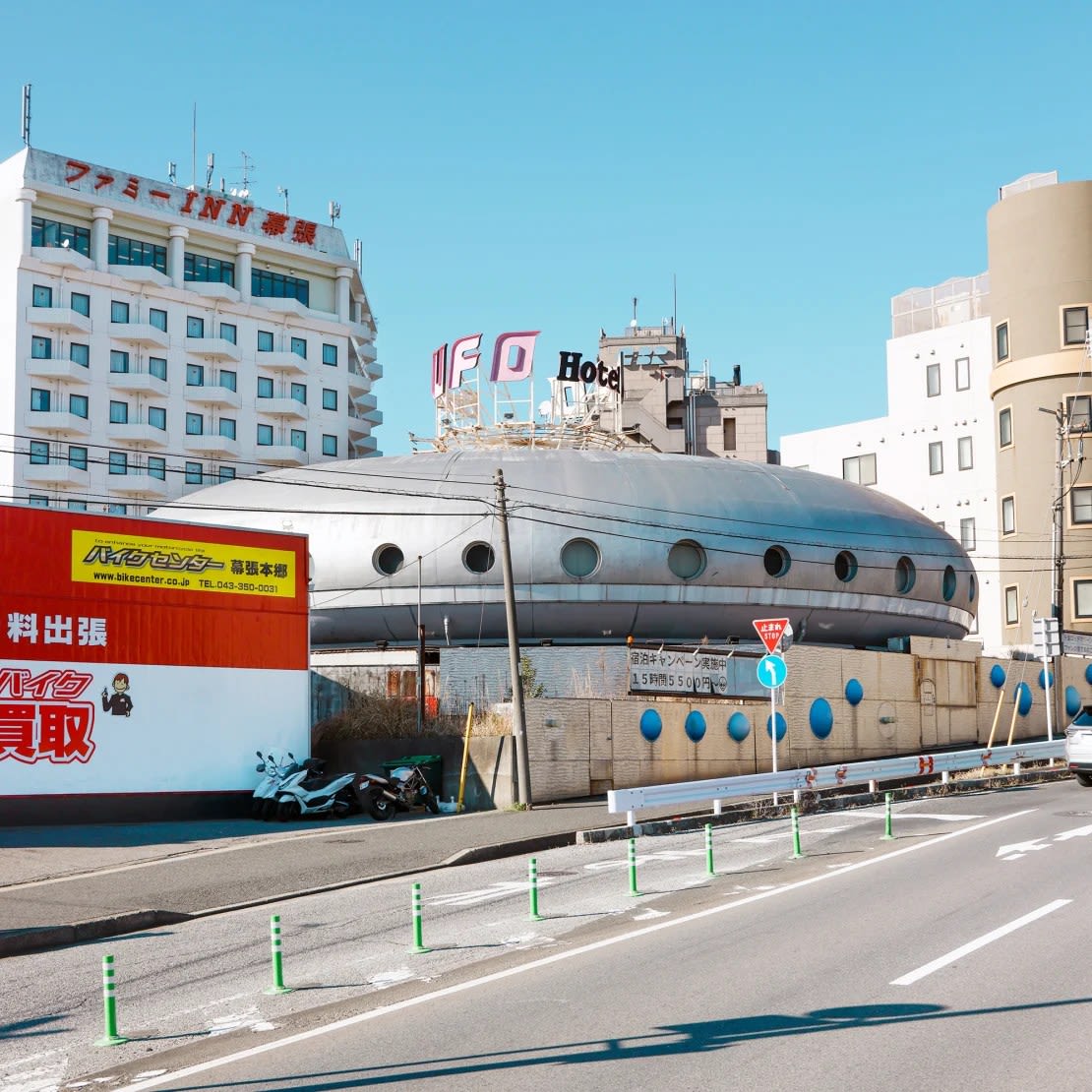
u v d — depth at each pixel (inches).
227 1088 350.3
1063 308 2341.3
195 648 1188.5
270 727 1227.2
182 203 3853.3
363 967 516.4
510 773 1213.1
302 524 1749.5
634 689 1381.6
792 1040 368.2
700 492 1768.0
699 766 1387.8
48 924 641.0
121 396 3668.8
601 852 887.1
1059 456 1993.1
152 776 1148.5
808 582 1766.7
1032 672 1908.2
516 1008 422.9
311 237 4170.8
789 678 1505.9
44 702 1097.4
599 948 524.4
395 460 1863.9
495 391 2231.8
